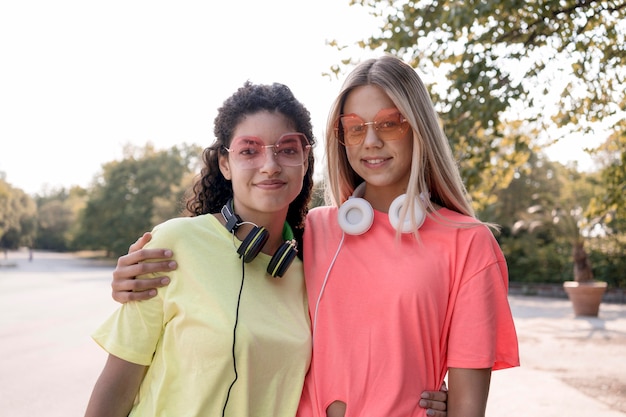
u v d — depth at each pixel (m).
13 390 8.09
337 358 2.29
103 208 65.12
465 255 2.29
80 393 7.93
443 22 5.77
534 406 7.38
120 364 2.17
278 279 2.37
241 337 2.11
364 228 2.40
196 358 2.10
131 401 2.20
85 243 66.31
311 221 2.64
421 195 2.38
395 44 6.14
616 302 25.19
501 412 7.15
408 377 2.24
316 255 2.49
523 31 6.34
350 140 2.44
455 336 2.23
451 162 2.46
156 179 64.56
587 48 6.44
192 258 2.20
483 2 5.58
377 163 2.42
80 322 15.32
